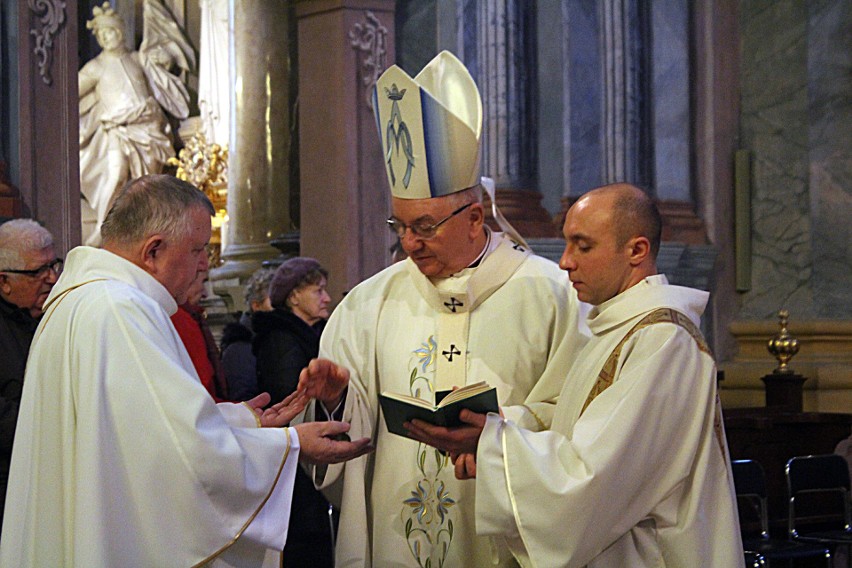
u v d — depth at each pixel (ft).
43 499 8.07
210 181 37.09
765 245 25.16
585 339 10.13
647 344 8.35
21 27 18.90
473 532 9.95
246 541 8.28
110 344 8.02
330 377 9.74
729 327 25.20
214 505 8.03
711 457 8.38
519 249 10.66
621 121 23.82
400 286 10.77
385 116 9.96
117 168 38.73
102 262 8.55
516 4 22.97
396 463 10.16
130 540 7.89
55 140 19.39
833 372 23.62
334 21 23.02
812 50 24.57
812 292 24.47
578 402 8.69
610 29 23.86
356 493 10.03
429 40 23.58
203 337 14.07
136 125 39.29
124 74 39.58
